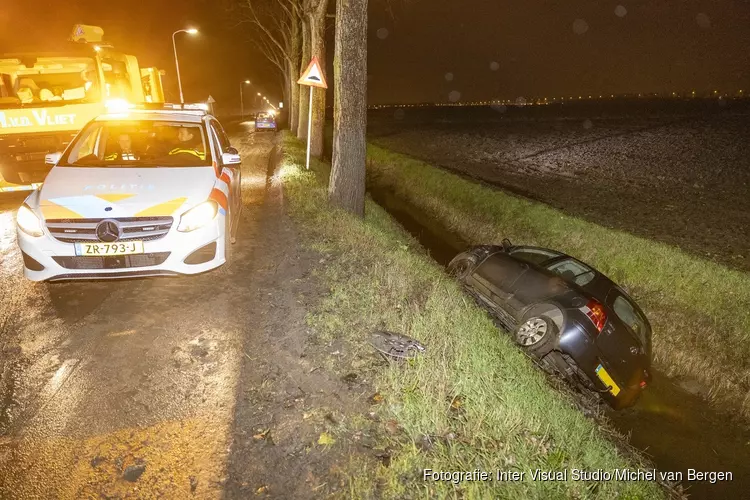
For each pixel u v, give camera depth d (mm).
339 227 7895
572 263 6945
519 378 4039
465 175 19828
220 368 3828
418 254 8461
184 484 2725
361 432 3158
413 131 43188
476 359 4012
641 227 12719
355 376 3770
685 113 59469
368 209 11617
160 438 3062
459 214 15172
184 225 4676
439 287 5773
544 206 14031
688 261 9555
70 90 9812
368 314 4805
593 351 5797
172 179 5133
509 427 3285
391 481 2736
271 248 6840
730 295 8398
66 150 5656
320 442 3047
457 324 4766
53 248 4422
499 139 36125
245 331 4406
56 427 3121
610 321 5887
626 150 29375
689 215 14195
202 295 5109
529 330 6246
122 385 3568
